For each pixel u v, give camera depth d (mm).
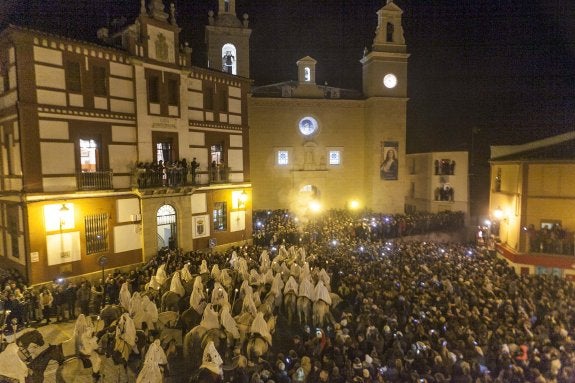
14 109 22891
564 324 17016
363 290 20938
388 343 15562
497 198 37875
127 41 27516
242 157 36625
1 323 18734
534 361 13852
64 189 24250
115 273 24375
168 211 30094
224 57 46000
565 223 30500
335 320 20453
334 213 49969
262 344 15633
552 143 34656
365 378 12570
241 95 36344
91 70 25516
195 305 18234
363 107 53000
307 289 20297
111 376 15555
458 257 28906
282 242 35625
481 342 15219
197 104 32406
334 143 52438
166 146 30359
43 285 23000
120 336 15617
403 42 51344
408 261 27094
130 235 27500
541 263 30125
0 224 25891
